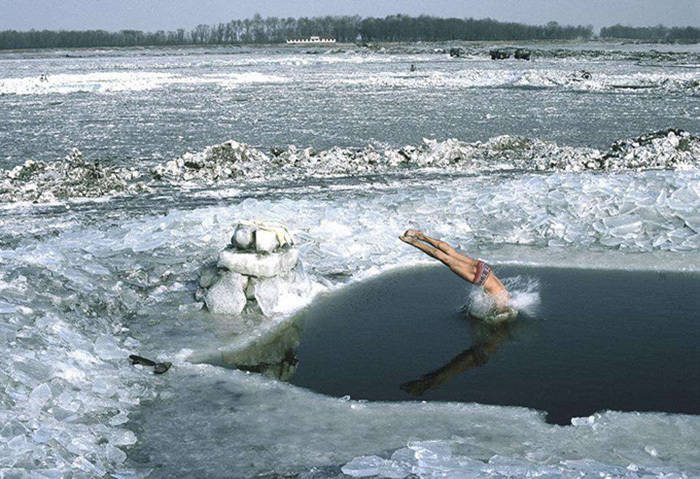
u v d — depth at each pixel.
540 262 8.71
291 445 4.64
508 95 37.62
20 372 5.16
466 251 9.18
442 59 102.62
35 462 4.25
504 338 6.47
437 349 6.24
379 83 47.19
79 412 4.96
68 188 13.56
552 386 5.48
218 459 4.48
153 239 9.30
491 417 4.98
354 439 4.72
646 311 7.07
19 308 6.30
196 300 7.41
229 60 108.94
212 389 5.46
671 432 4.74
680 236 9.47
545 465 4.32
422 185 14.06
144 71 71.06
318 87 44.34
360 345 6.36
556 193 10.88
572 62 86.50
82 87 44.59
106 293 7.38
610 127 24.47
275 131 23.86
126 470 4.31
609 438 4.67
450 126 25.06
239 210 10.27
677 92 38.16
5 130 23.80
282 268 7.26
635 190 10.86
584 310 7.11
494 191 11.31
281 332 6.67
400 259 8.91
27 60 131.25
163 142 21.27
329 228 9.64
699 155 17.11
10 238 9.91
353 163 16.50
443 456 4.39
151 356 6.07
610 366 5.82
